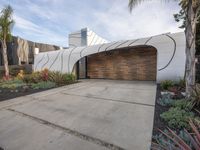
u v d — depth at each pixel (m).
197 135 1.98
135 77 13.16
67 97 6.67
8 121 3.98
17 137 3.09
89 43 20.78
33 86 9.39
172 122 3.19
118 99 5.95
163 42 9.87
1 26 13.98
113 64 14.51
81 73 16.53
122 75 13.96
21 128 3.52
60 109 4.91
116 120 3.81
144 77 12.62
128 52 13.47
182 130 2.91
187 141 2.42
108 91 7.74
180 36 9.27
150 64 12.23
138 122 3.60
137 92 7.17
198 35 9.72
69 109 4.89
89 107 5.04
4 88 9.28
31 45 23.12
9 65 18.88
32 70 19.73
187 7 4.60
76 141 2.85
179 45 9.17
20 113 4.62
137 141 2.76
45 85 9.52
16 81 11.59
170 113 3.66
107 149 2.55
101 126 3.48
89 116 4.18
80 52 14.62
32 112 4.68
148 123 3.50
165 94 5.95
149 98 5.85
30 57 22.81
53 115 4.35
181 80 7.55
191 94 4.42
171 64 9.30
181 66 8.94
